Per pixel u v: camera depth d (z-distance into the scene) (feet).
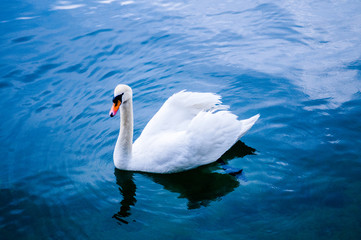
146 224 25.11
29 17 55.52
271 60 44.04
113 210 26.68
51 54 47.19
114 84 41.78
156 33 50.72
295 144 31.50
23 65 45.34
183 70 43.55
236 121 31.01
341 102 36.01
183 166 30.09
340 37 46.83
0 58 46.65
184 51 46.91
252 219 24.71
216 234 23.73
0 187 29.45
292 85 39.27
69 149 33.42
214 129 29.96
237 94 38.78
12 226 25.77
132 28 52.08
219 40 48.57
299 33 48.49
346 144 30.89
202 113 30.07
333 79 39.60
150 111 37.76
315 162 29.40
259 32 49.60
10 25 53.42
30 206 27.48
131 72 43.70
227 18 53.47
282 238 23.06
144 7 57.93
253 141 32.32
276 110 35.83
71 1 60.44
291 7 55.11
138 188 28.96
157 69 44.04
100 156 32.60
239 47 46.98
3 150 33.55
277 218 24.61
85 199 27.89
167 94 39.83
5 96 40.52
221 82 41.01
